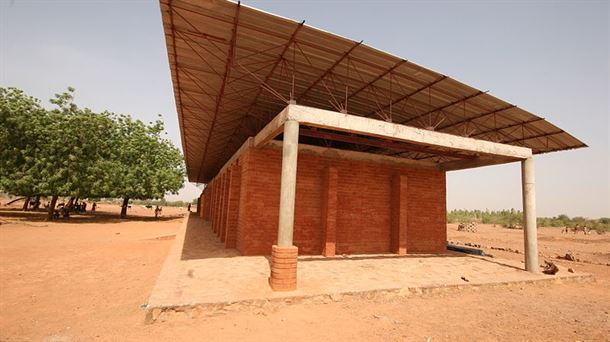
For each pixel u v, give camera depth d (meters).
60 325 5.81
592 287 9.59
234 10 6.66
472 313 6.53
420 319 6.01
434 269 9.88
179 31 7.44
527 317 6.47
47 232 18.64
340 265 9.62
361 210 12.36
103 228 22.41
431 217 13.98
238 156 13.62
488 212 88.06
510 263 12.06
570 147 12.83
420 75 9.09
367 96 11.01
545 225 56.19
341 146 17.11
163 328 5.20
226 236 12.21
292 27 7.21
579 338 5.49
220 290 6.47
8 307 6.80
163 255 13.05
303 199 11.34
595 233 40.06
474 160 12.81
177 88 10.58
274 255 6.90
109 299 7.48
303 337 5.00
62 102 25.03
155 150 32.38
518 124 11.81
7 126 23.33
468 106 10.93
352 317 5.93
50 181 23.02
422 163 14.06
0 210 32.38
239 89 10.72
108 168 25.61
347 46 7.86
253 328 5.27
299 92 10.96
